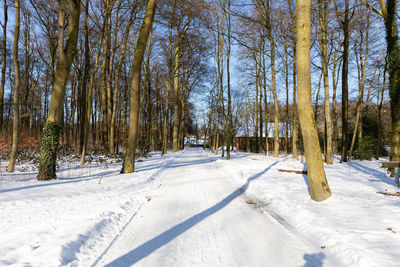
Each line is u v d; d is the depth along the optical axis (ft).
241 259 9.59
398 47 27.76
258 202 18.61
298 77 18.72
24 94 73.77
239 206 17.39
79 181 25.29
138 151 71.46
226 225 13.42
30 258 8.70
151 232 12.39
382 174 31.55
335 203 16.39
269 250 10.39
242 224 13.60
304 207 15.69
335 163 49.65
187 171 37.04
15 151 30.71
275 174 32.04
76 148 65.05
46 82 90.68
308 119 18.22
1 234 10.85
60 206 15.83
